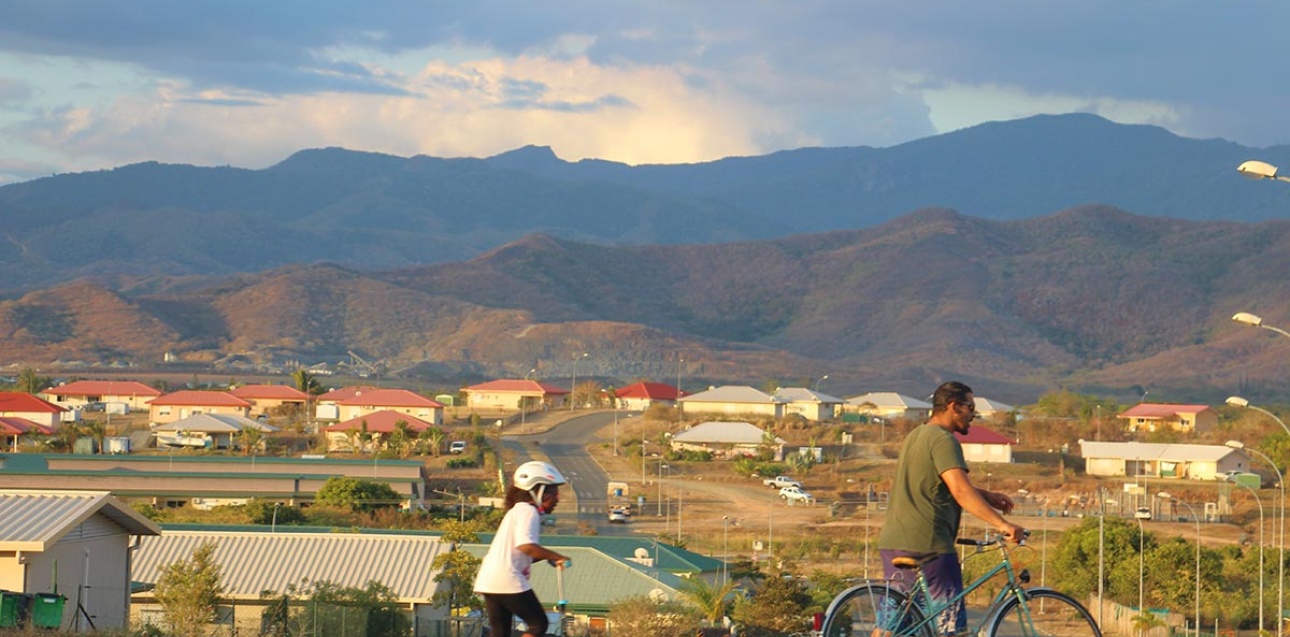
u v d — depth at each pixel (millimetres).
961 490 9906
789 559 72438
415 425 127188
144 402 168625
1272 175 26359
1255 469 118625
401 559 44125
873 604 10109
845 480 113250
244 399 161250
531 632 10289
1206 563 64875
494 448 127875
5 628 23656
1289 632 53594
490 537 55125
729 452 127062
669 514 96625
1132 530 68625
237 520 80500
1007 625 10039
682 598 46031
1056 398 174250
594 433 143000
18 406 131875
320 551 44750
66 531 27406
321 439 130000
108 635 24234
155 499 90000
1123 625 49094
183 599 31234
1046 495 107938
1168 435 142875
